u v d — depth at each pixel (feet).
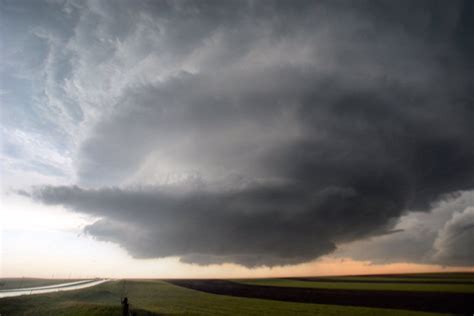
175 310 201.87
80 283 410.93
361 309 230.48
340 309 230.68
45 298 197.57
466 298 272.10
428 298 278.05
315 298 295.89
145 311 174.60
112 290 312.91
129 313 161.89
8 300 181.37
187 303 247.09
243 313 209.36
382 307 238.68
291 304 256.32
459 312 217.15
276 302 267.59
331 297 300.81
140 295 288.71
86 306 166.61
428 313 213.25
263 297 304.30
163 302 245.65
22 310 164.14
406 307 236.84
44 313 156.76
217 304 248.11
